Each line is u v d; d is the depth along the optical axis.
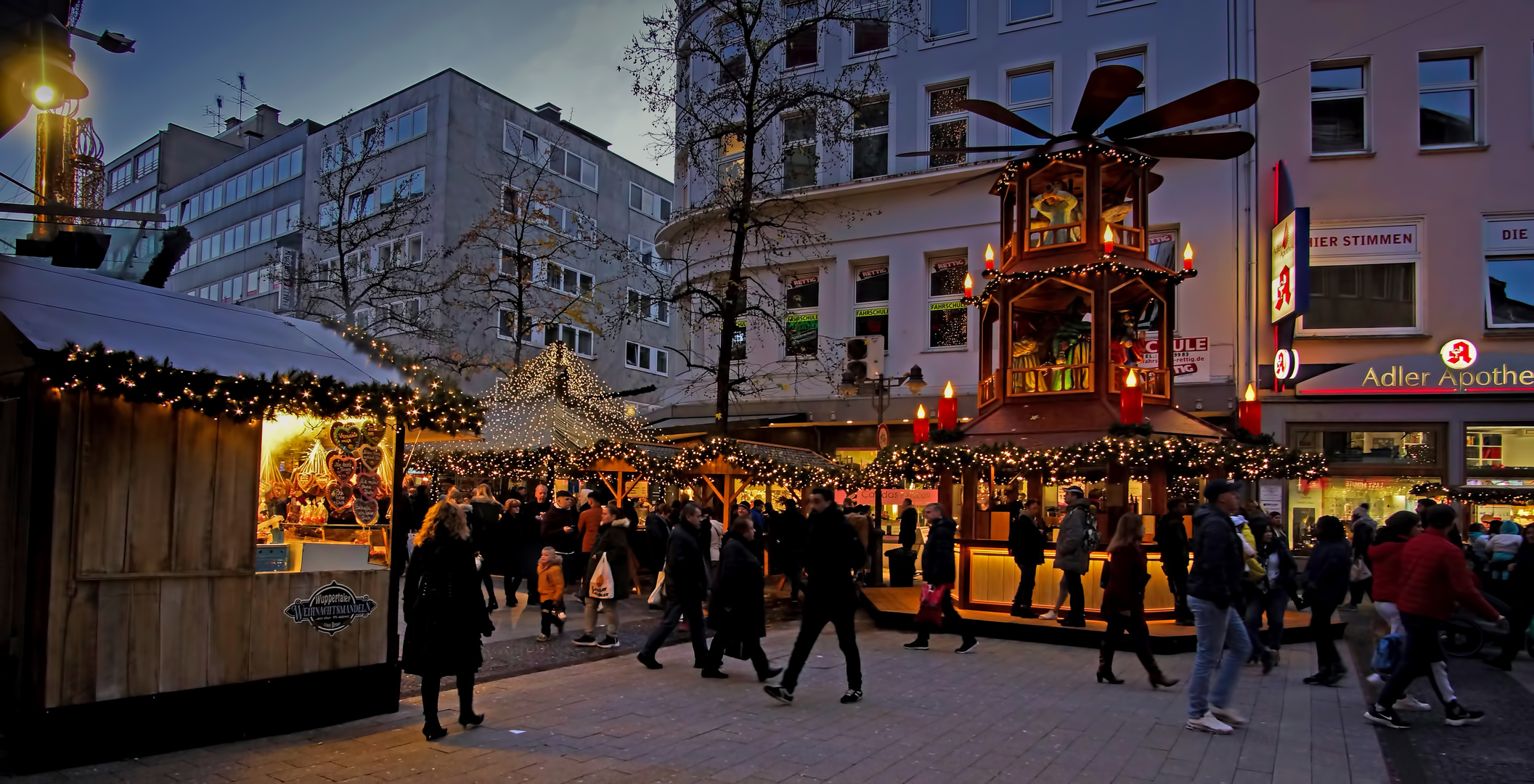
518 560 13.28
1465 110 18.98
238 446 6.22
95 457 5.54
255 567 6.27
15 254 7.43
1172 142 12.72
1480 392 17.89
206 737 5.91
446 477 17.33
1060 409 12.73
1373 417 18.31
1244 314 18.94
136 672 5.64
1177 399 19.00
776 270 21.84
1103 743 6.39
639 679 8.45
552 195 30.34
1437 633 7.05
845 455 22.06
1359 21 19.17
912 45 22.41
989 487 14.46
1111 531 12.13
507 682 8.17
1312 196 19.09
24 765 5.24
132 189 48.53
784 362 21.98
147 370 5.52
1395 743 6.57
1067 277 12.88
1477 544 13.05
